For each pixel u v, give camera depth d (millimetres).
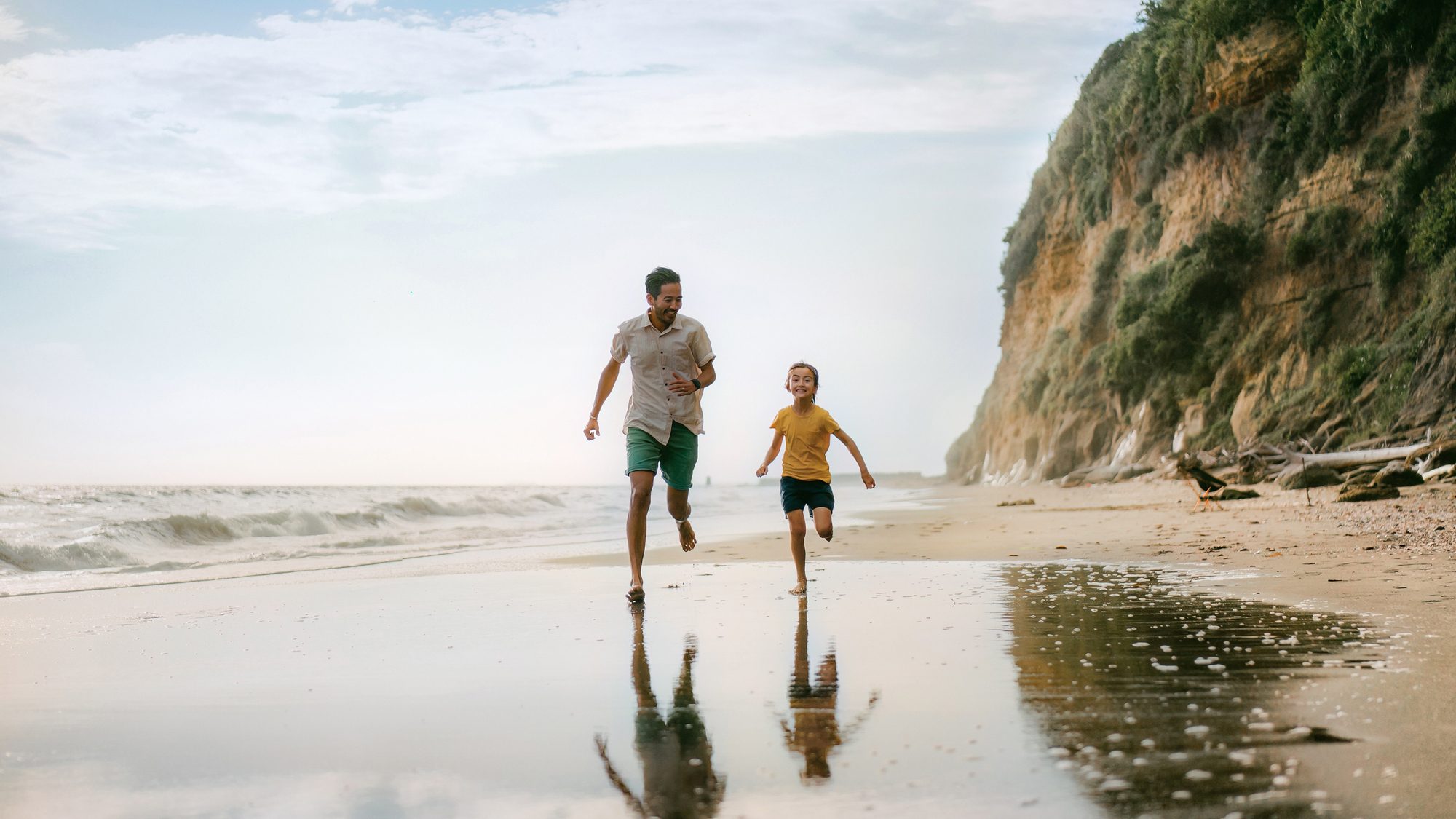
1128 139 40125
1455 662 3195
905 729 2590
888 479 135625
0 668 3895
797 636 4246
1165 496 19625
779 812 1977
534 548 11711
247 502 26188
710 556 9188
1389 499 12609
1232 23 30953
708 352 6293
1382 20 24891
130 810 2084
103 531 13289
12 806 2115
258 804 2111
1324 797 1929
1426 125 23188
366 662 3887
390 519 20750
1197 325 30734
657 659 3785
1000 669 3361
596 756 2432
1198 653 3527
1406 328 22391
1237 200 30594
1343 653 3424
